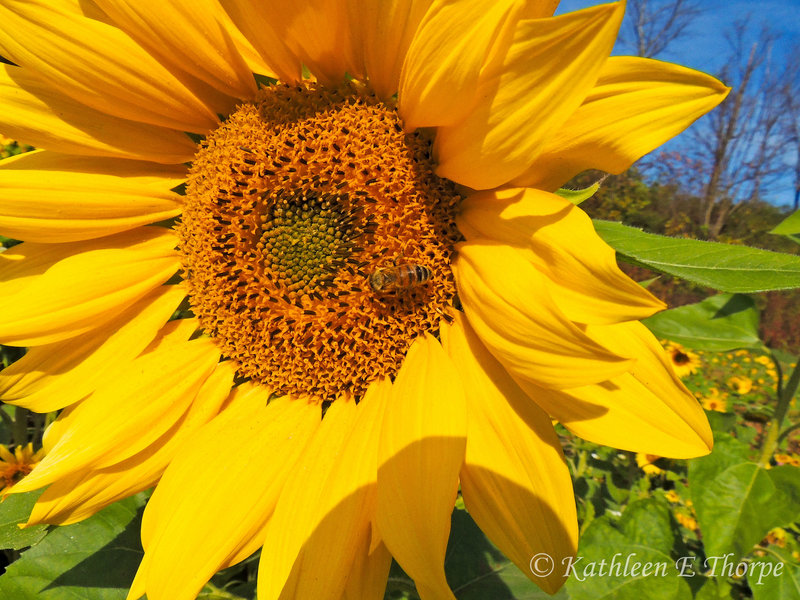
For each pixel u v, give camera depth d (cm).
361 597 10
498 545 10
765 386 76
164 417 13
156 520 12
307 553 10
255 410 13
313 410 13
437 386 11
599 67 9
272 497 12
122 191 14
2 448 20
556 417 10
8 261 14
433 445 10
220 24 13
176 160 14
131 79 13
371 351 13
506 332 10
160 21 12
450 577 16
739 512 19
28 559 14
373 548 10
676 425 10
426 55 10
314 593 10
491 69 10
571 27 9
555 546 10
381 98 13
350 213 13
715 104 9
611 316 9
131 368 14
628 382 10
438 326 12
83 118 13
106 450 13
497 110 10
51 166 13
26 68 12
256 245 14
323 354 13
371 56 12
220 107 14
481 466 10
